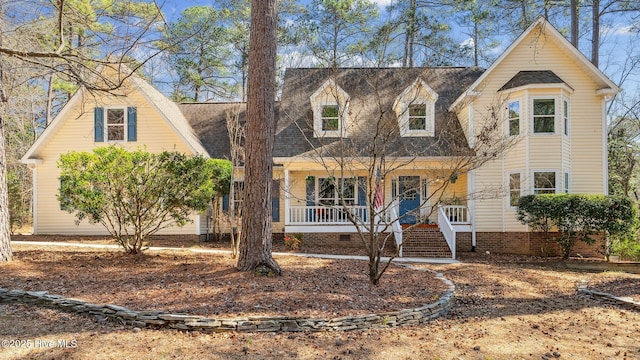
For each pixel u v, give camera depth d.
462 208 17.06
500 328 6.77
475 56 26.98
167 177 10.80
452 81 19.48
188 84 28.36
